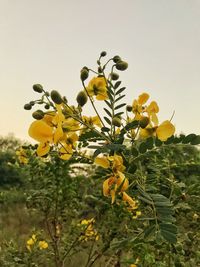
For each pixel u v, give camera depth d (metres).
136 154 2.00
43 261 4.88
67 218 4.40
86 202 4.12
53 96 2.00
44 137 1.98
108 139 2.05
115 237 3.52
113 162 1.98
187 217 3.51
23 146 3.91
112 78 2.23
